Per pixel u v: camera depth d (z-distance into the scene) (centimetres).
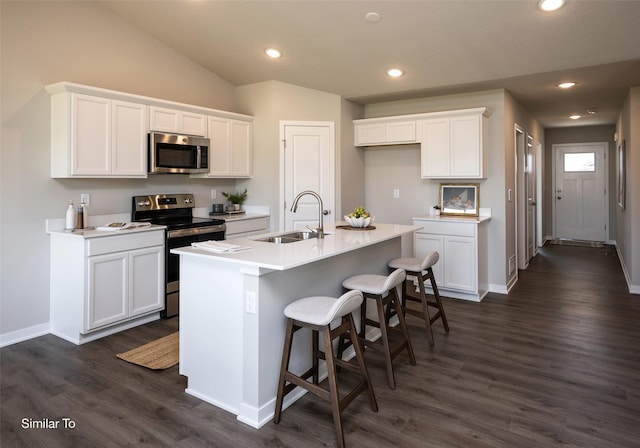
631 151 467
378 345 266
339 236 308
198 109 434
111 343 331
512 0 302
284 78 484
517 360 299
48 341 336
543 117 688
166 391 256
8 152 327
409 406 238
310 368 262
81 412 232
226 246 249
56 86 334
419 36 363
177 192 461
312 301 231
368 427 217
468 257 442
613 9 299
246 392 223
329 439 208
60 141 341
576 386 260
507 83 446
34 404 240
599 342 330
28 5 335
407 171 542
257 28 383
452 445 202
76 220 358
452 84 452
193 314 250
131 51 409
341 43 391
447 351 316
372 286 266
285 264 206
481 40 358
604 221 832
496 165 476
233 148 482
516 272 541
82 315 324
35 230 344
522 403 240
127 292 353
